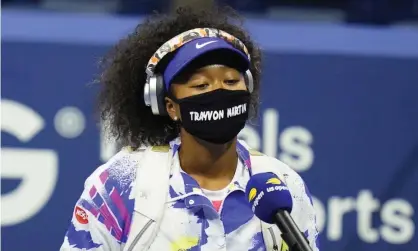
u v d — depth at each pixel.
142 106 7.76
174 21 7.66
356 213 19.05
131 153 7.47
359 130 19.14
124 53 7.76
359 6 27.55
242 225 7.18
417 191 19.34
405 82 19.39
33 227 17.70
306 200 7.63
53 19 18.33
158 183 7.15
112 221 7.13
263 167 7.48
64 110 17.86
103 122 8.26
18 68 17.75
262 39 19.03
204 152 7.19
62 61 17.91
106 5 26.80
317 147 18.88
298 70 18.88
